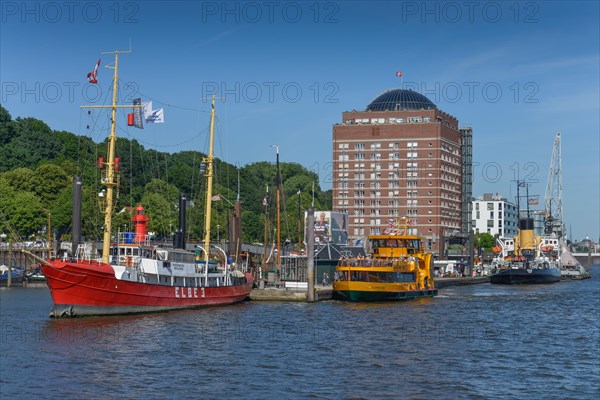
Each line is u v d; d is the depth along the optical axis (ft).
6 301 411.34
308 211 420.77
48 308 371.15
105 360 231.30
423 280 487.20
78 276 307.78
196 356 239.50
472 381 214.48
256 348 255.50
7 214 648.79
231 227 492.13
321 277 524.93
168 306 345.72
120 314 324.60
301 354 246.47
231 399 190.90
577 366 238.68
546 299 491.31
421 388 204.95
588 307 431.84
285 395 195.21
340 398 193.67
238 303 404.36
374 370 224.74
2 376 209.87
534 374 225.76
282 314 352.69
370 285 422.00
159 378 210.18
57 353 240.94
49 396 191.21
